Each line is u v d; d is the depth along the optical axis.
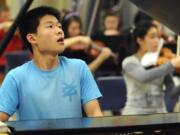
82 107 3.38
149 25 5.73
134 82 5.66
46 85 3.27
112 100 6.38
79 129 2.25
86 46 7.29
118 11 11.48
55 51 3.30
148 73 5.51
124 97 6.35
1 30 10.15
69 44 7.09
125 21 11.58
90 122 2.39
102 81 6.38
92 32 10.09
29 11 3.44
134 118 2.49
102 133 2.28
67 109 3.26
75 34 7.55
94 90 3.37
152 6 2.75
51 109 3.24
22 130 2.22
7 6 11.56
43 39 3.30
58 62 3.36
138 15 8.09
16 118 3.46
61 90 3.28
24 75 3.29
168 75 5.85
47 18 3.33
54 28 3.32
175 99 6.25
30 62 3.38
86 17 10.79
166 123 2.33
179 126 2.34
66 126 2.29
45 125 2.33
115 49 7.55
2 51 3.67
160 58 6.75
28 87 3.26
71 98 3.29
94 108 3.33
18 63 8.24
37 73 3.30
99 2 10.79
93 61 7.46
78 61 3.40
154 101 5.66
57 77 3.29
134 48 5.84
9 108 3.25
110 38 7.69
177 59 5.45
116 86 6.38
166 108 6.13
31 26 3.36
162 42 6.57
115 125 2.30
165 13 2.74
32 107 3.25
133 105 5.67
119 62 7.35
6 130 2.24
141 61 5.69
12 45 9.63
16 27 3.54
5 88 3.28
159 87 5.69
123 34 7.78
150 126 2.31
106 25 9.62
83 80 3.36
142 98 5.66
